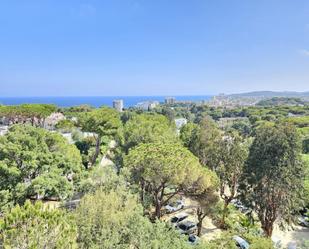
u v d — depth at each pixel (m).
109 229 11.67
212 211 19.62
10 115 52.91
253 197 20.11
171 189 21.31
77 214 11.97
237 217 23.47
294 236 22.34
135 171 18.22
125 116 76.88
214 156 23.80
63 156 21.83
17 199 18.09
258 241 14.91
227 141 23.91
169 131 35.56
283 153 18.73
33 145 20.36
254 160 20.20
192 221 22.77
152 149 18.06
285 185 18.44
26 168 19.61
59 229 7.27
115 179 16.98
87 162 34.72
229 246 13.23
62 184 19.38
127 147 30.06
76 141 41.44
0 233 6.68
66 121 55.66
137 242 11.64
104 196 13.45
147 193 19.78
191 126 39.09
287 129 19.31
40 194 18.50
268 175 18.88
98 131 34.91
